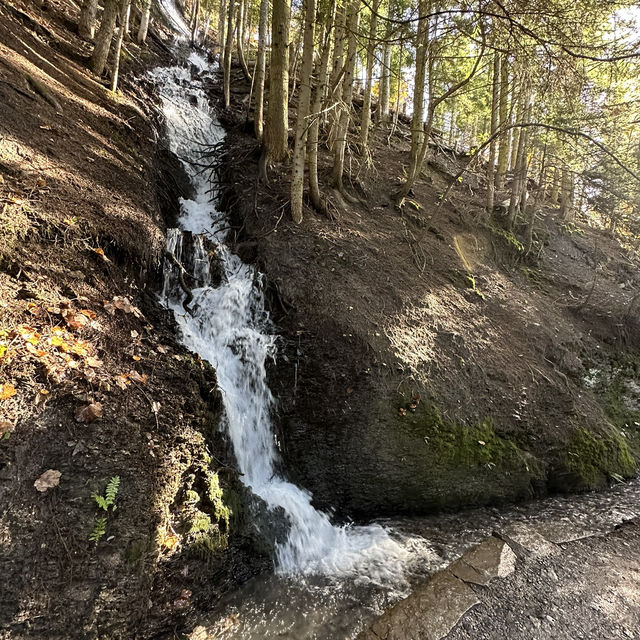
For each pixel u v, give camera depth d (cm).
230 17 1108
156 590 285
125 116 739
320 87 676
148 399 345
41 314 323
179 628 298
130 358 366
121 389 328
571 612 350
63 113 566
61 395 289
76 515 259
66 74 699
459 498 508
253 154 812
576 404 646
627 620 344
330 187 805
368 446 486
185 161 850
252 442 475
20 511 241
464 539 450
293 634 317
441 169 1190
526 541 448
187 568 308
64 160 485
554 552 431
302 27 773
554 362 720
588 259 1134
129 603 268
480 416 550
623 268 1148
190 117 998
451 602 356
